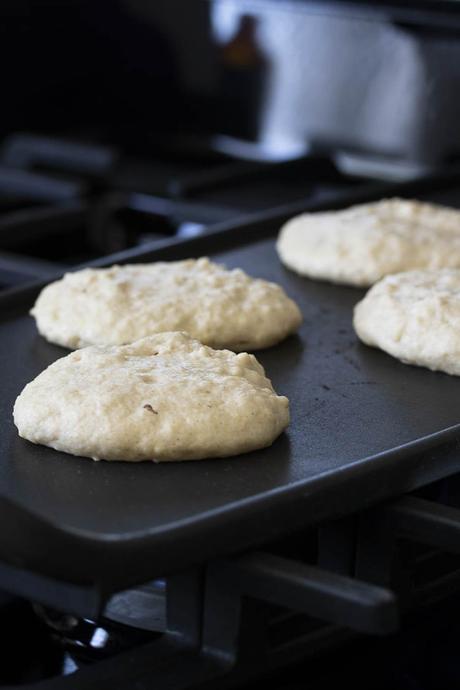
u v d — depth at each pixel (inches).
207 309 31.9
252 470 26.7
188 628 25.3
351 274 35.6
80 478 26.4
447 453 27.0
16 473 26.6
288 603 24.1
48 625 28.5
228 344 31.9
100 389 27.5
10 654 31.0
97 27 54.1
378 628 23.3
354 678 27.9
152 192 47.9
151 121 53.9
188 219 44.4
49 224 43.3
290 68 49.2
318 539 26.9
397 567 26.6
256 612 24.9
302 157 47.0
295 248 36.8
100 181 49.5
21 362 31.4
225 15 50.3
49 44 55.1
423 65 46.0
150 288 32.7
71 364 28.8
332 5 47.3
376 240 35.9
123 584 23.6
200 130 52.6
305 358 31.9
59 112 55.9
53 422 27.1
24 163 50.3
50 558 23.2
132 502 25.6
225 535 24.3
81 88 55.6
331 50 47.9
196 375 28.1
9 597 31.8
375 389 30.3
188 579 25.0
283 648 25.7
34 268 40.1
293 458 27.2
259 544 24.7
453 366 30.7
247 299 32.4
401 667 28.6
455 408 29.5
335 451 27.6
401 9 45.4
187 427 26.8
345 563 26.8
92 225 44.9
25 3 54.1
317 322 33.8
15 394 29.9
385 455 26.3
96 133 55.4
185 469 26.7
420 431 28.5
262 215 39.7
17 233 42.5
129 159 53.5
